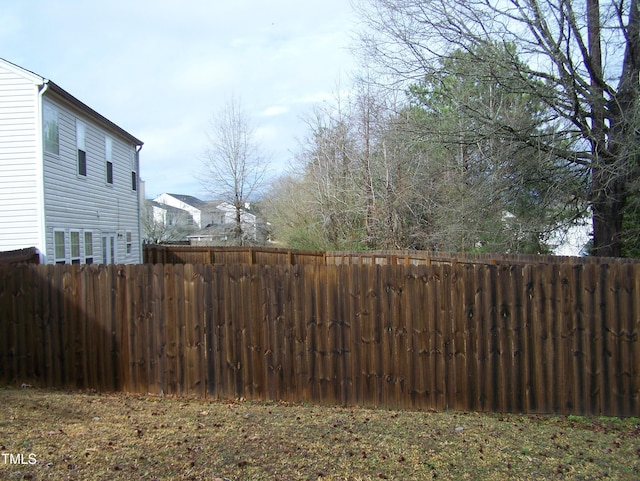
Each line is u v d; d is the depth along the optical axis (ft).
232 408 19.66
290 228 92.43
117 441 14.56
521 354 19.75
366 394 20.66
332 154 82.89
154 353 22.09
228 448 14.20
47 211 42.80
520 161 36.60
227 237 128.98
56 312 22.71
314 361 21.01
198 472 12.44
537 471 13.28
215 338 21.63
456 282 20.08
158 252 70.95
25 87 41.27
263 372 21.31
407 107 62.69
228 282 21.54
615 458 14.55
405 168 66.18
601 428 17.95
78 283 22.57
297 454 13.84
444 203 55.52
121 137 64.28
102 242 57.47
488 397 19.93
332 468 12.94
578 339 19.45
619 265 19.20
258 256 64.49
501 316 19.84
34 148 41.45
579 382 19.45
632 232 36.63
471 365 20.03
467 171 44.68
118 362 22.33
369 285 20.59
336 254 53.01
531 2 33.78
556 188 35.58
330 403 20.85
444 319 20.16
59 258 45.52
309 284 20.99
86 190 52.44
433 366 20.25
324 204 78.28
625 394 19.25
